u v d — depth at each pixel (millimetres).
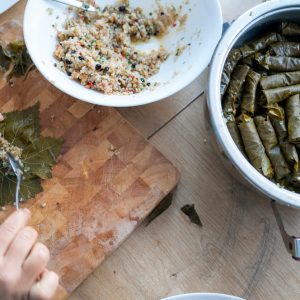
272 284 1058
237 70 1044
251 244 1073
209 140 1057
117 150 1081
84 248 1031
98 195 1059
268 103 1023
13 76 1094
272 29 1079
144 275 1045
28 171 1044
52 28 1041
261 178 902
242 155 919
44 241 1030
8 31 1107
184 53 1066
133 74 1065
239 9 1169
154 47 1113
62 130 1082
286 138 1012
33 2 988
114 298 1032
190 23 1077
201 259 1060
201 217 1079
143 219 1053
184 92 1137
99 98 972
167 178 1071
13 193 1038
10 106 1083
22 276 879
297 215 1088
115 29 1108
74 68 1028
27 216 918
